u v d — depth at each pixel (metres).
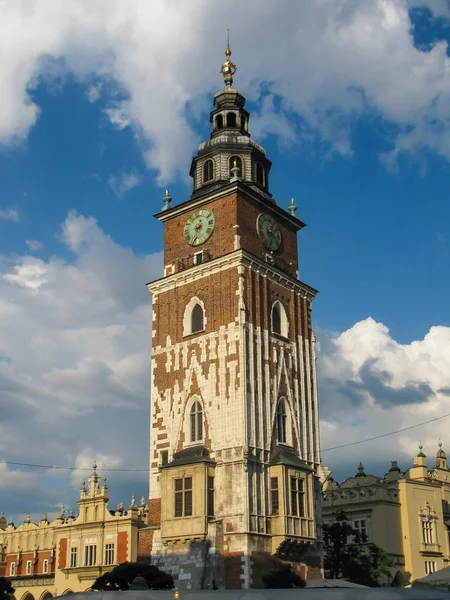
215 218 77.75
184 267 78.75
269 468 69.31
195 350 74.19
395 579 94.69
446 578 51.19
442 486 106.88
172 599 26.38
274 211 81.06
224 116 85.00
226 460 67.81
